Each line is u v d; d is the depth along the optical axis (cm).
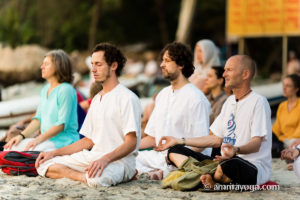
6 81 1984
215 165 555
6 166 623
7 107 1146
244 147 526
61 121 673
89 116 596
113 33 3331
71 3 3064
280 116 835
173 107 642
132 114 568
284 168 739
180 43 643
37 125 712
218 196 528
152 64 2175
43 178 607
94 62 577
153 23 3503
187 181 551
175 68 639
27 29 2909
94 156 583
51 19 2981
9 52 2033
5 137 773
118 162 580
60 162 602
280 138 838
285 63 1517
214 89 770
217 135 579
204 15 3284
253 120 543
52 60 689
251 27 1573
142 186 573
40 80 2034
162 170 625
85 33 3189
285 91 819
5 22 2877
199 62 884
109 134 580
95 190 548
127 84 1552
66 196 518
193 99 634
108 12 3356
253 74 554
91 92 727
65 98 678
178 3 3419
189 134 636
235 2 1603
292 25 1487
